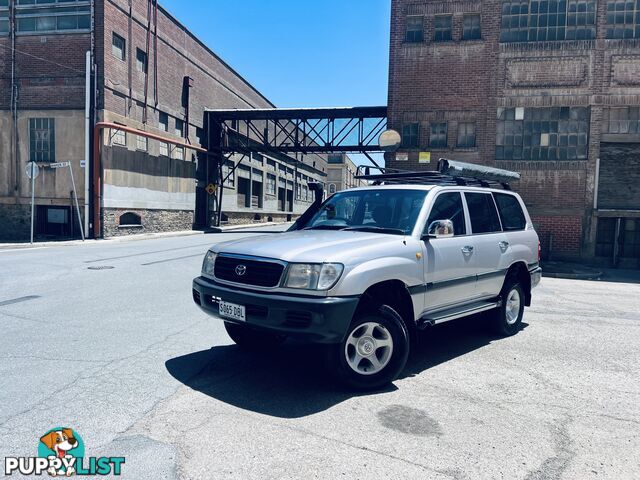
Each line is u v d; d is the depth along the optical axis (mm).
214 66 32750
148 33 24453
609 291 11312
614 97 16234
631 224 16469
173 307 7457
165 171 26438
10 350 5176
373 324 4297
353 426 3578
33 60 21562
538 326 7137
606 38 16297
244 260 4320
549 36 16703
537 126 16812
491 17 17047
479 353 5602
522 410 3967
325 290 3910
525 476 2965
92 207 21172
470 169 6867
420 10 17594
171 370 4672
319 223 5633
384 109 27219
